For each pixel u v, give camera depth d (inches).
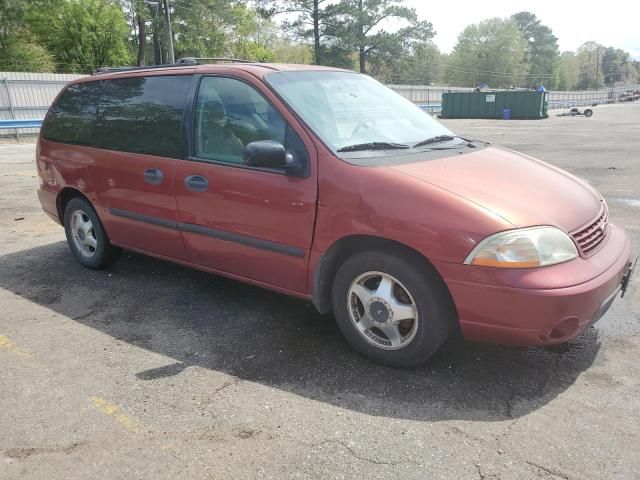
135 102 173.0
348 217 123.8
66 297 177.9
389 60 2309.3
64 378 127.8
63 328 155.0
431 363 130.9
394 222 117.5
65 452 102.0
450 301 119.8
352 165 126.5
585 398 115.6
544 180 133.6
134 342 145.7
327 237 128.0
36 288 186.4
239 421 110.4
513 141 735.7
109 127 180.9
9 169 494.3
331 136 135.0
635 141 693.3
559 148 622.2
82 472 96.8
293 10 2089.1
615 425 106.3
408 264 119.2
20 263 213.5
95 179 185.0
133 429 108.4
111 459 100.0
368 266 125.0
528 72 4525.1
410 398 117.2
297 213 132.3
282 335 148.1
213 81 154.0
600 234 126.0
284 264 139.2
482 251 109.3
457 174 125.8
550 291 106.8
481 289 110.4
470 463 96.7
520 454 98.7
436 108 1824.6
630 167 448.5
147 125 168.2
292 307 166.6
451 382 122.9
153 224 169.5
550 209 118.9
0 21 1507.1
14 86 916.0
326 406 115.0
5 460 100.0
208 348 141.6
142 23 1873.8
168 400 118.1
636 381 121.6
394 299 124.1
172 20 1840.6
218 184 147.0
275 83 144.4
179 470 96.9
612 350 135.7
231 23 1966.0
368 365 131.3
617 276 119.1
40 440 105.5
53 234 257.8
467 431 105.7
